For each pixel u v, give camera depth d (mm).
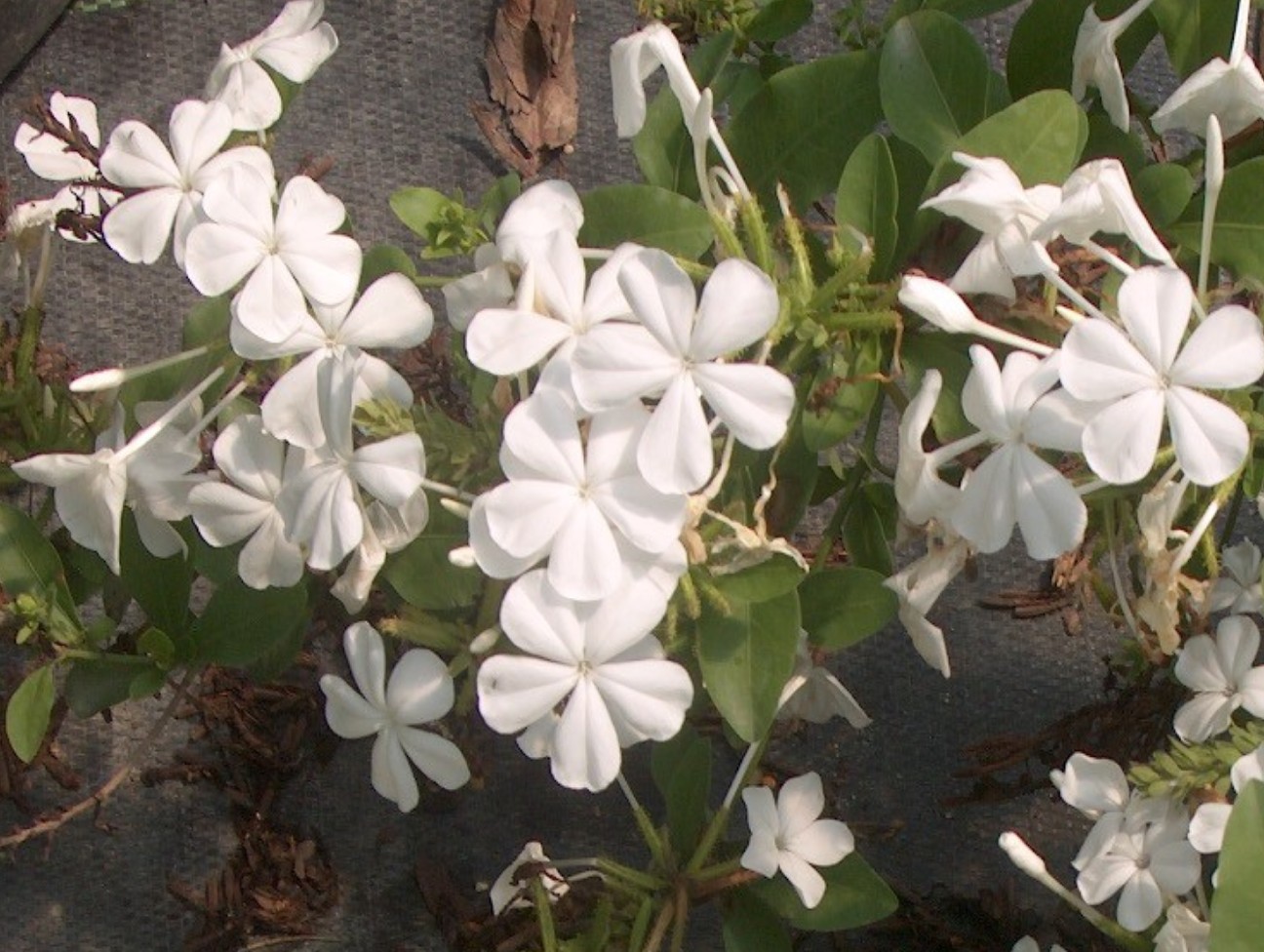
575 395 256
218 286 271
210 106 291
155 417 306
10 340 341
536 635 265
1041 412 257
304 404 277
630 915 317
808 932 405
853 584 302
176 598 317
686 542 267
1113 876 295
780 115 306
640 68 283
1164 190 295
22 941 407
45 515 347
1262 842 250
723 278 254
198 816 413
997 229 269
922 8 322
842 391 284
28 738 314
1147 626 330
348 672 410
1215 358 250
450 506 271
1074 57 302
